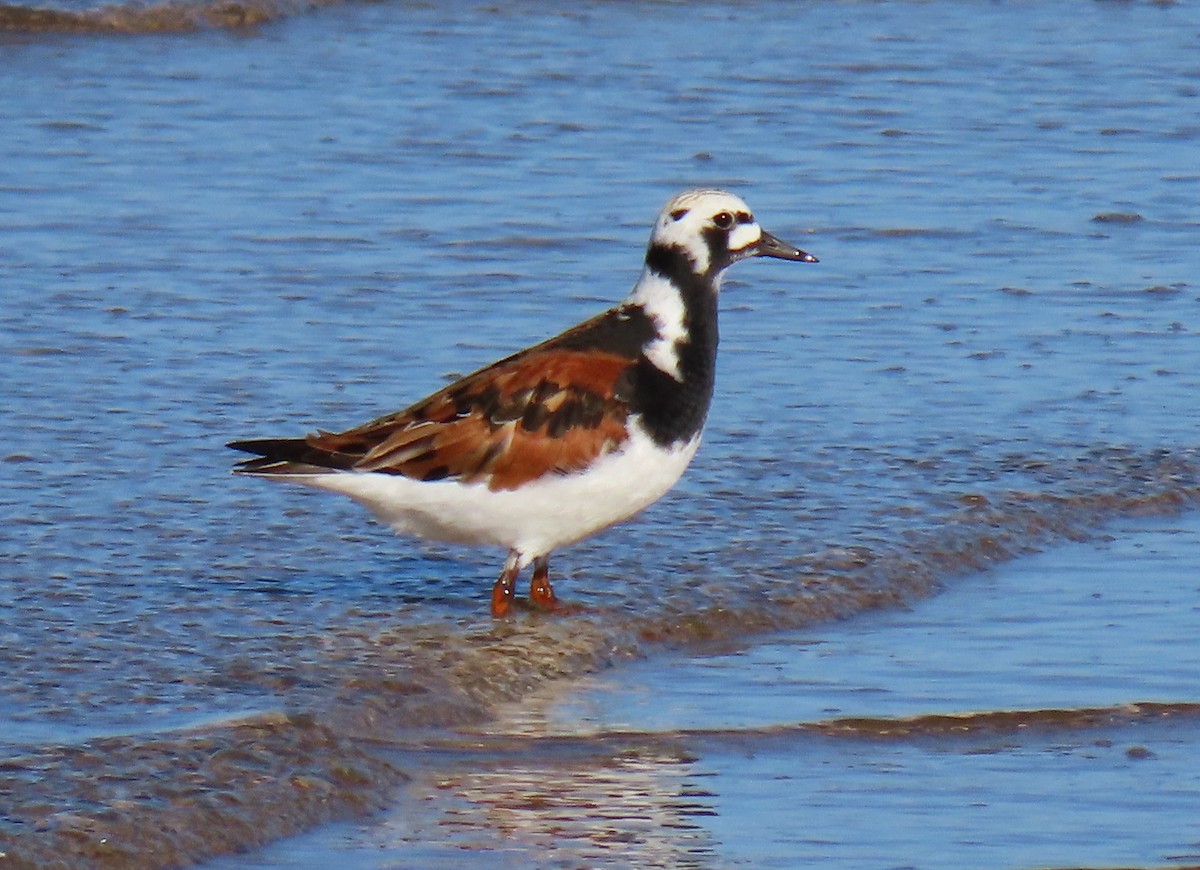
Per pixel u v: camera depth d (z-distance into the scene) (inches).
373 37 1219.9
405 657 504.7
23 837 399.9
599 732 475.2
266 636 512.7
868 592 560.1
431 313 789.2
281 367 722.8
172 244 855.7
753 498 618.2
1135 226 924.0
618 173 983.0
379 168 974.4
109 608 523.5
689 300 536.7
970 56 1229.1
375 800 435.2
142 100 1067.9
